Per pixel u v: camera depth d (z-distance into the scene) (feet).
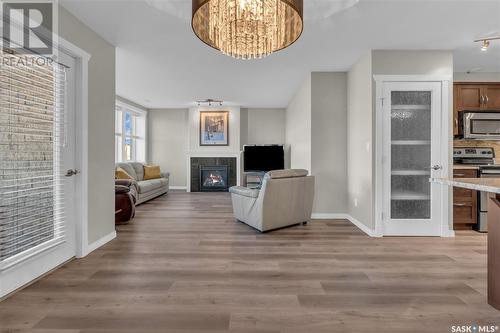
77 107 9.14
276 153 24.04
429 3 8.14
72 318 5.74
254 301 6.46
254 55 6.35
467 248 10.31
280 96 21.20
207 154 26.32
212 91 19.57
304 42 10.93
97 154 10.18
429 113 11.90
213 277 7.73
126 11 8.59
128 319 5.71
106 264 8.65
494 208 6.12
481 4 8.20
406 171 11.96
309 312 6.01
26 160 7.24
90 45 9.73
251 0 5.66
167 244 10.63
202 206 18.51
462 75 14.52
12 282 6.80
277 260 9.03
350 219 14.35
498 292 6.04
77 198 9.19
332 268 8.38
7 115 6.68
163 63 13.50
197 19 5.28
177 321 5.65
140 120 26.30
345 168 14.79
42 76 7.72
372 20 9.16
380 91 11.77
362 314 5.94
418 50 11.71
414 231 11.90
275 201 12.21
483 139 13.46
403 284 7.34
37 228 7.63
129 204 13.71
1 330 5.32
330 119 14.75
